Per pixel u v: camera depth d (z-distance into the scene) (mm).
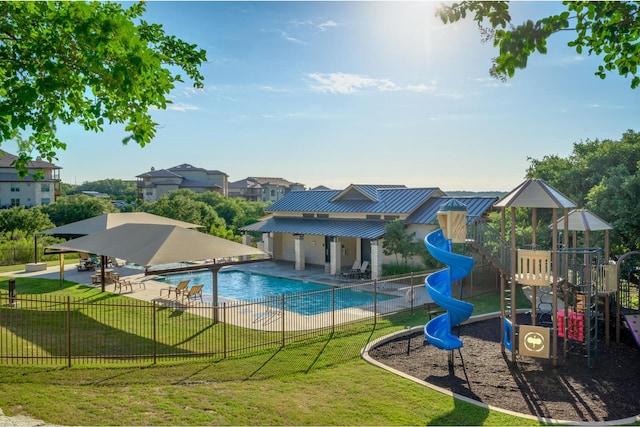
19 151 9391
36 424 7543
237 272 32875
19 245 36062
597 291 13062
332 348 13445
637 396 10438
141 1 10766
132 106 8648
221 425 7965
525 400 10188
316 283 28641
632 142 24609
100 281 24781
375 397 9680
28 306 17859
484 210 27984
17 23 7906
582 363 12594
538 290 17781
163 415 8242
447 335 12836
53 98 8539
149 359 12164
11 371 10258
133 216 27219
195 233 19297
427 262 26578
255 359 12305
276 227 35250
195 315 17766
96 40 7062
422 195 31078
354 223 31922
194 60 11234
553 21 5750
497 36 6270
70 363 10977
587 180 23484
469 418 8836
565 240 13867
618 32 6367
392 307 19594
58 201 60094
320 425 8195
